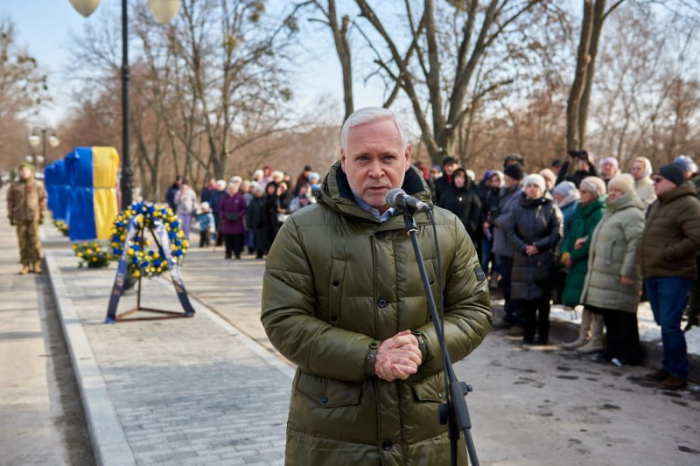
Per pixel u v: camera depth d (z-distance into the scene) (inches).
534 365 247.0
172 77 1280.8
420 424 79.4
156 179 1680.6
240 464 146.7
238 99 1147.3
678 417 189.5
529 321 279.1
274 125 1186.0
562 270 280.4
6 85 1838.1
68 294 373.1
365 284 80.4
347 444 78.6
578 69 486.9
